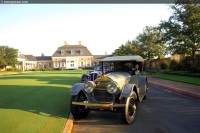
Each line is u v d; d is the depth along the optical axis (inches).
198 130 226.2
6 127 217.9
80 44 3206.2
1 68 2188.7
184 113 303.6
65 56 3029.0
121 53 1963.6
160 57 1423.5
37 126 222.5
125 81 297.1
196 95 438.0
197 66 1008.9
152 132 222.4
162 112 310.0
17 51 2253.9
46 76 1092.5
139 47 1445.6
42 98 391.9
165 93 503.5
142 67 392.8
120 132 224.1
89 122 264.1
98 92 270.5
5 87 573.0
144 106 352.5
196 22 865.5
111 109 252.7
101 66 366.9
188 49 929.5
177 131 223.8
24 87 571.8
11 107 314.2
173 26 946.1
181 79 791.1
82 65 3021.7
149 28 1391.5
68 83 683.4
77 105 269.9
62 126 224.5
